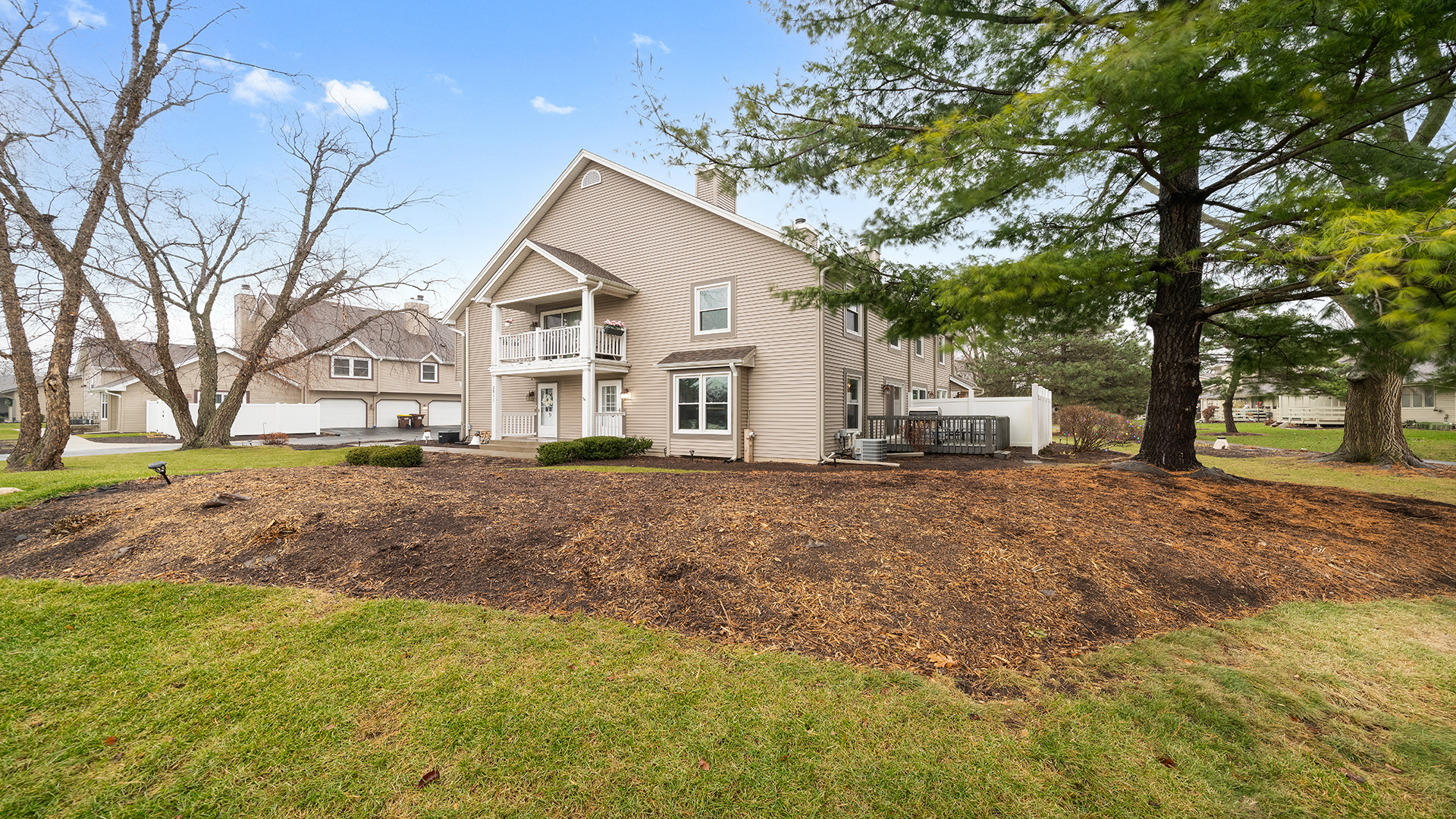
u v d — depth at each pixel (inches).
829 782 93.1
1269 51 181.8
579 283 572.4
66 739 103.0
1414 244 142.0
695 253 565.9
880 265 340.8
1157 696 120.2
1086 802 88.5
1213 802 88.7
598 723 109.5
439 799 89.2
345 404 1246.9
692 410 552.1
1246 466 533.0
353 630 150.9
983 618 155.0
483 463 494.6
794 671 129.7
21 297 440.1
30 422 420.8
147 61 509.4
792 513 231.0
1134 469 334.3
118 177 529.0
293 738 104.1
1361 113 210.5
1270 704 117.6
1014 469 372.2
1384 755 100.8
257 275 655.8
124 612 162.2
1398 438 539.5
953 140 237.5
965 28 256.2
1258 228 259.4
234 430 946.1
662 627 154.1
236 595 174.9
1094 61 193.3
